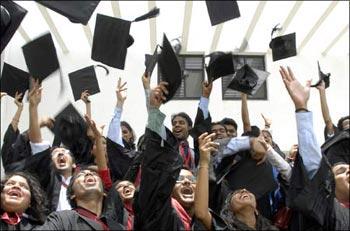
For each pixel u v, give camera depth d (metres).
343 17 9.51
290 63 10.15
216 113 9.67
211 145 3.20
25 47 3.47
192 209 3.43
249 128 4.68
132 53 9.97
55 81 9.22
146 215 2.90
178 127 4.75
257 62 10.25
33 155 3.52
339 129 4.89
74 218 2.93
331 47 10.19
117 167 4.32
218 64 3.96
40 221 3.15
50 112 9.02
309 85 3.29
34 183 3.26
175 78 3.03
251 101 9.91
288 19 9.35
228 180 3.73
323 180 3.07
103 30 3.52
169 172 2.96
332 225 3.12
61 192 3.84
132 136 5.31
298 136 3.16
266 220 3.33
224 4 3.25
